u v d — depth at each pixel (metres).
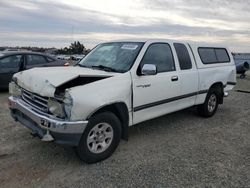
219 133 5.31
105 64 4.54
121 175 3.49
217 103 6.63
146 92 4.38
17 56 8.92
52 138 3.39
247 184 3.36
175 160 3.99
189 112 6.88
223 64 6.62
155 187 3.23
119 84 3.91
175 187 3.24
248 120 6.34
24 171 3.51
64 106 3.36
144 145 4.55
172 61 5.06
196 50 5.79
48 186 3.19
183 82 5.19
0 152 4.05
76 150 3.63
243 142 4.84
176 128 5.55
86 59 5.07
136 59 4.31
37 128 3.63
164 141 4.78
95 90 3.59
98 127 3.76
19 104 3.94
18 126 5.25
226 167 3.80
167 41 5.07
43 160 3.84
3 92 8.89
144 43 4.61
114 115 3.93
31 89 3.70
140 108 4.34
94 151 3.77
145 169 3.68
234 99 9.16
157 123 5.86
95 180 3.35
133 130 5.34
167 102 4.89
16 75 4.29
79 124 3.39
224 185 3.32
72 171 3.56
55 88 3.37
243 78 17.19
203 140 4.89
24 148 4.23
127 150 4.31
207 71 5.93
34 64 9.21
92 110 3.49
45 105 3.55
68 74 3.71
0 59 8.55
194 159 4.04
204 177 3.50
